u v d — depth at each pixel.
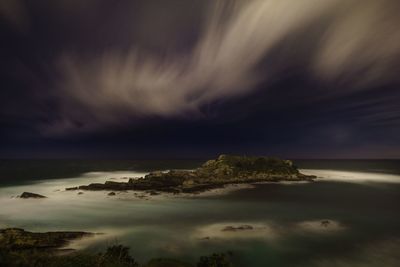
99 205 36.38
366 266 18.00
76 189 47.88
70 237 21.14
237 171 63.94
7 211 32.88
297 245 21.56
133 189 47.34
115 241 21.97
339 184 60.72
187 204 37.56
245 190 50.28
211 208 35.38
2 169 109.38
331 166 155.12
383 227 26.83
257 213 32.69
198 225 27.16
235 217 30.67
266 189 52.16
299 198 43.12
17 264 9.59
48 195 43.28
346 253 20.14
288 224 27.53
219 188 51.25
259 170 67.19
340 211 34.16
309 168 131.25
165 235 23.81
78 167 129.12
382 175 85.44
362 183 63.38
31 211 32.97
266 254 19.84
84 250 19.61
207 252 19.98
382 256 19.58
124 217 30.45
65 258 11.63
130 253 19.70
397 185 59.91
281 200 41.38
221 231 24.48
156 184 49.59
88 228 25.97
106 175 82.12
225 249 20.59
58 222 28.20
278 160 73.38
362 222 28.72
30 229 25.75
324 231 25.19
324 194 47.38
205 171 62.84
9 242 18.08
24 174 84.38
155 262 14.09
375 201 41.25
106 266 11.93
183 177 54.97
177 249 20.52
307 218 30.38
